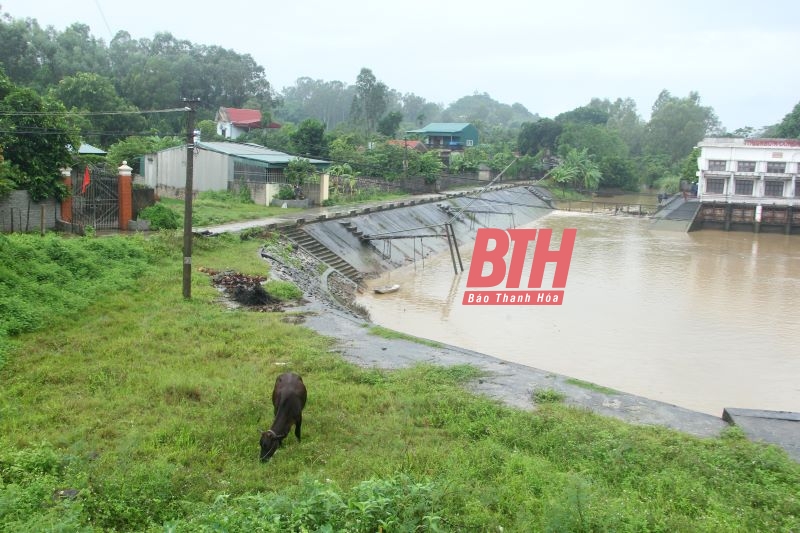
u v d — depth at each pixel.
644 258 46.16
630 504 8.91
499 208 69.12
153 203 34.53
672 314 29.23
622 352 23.12
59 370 14.13
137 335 17.02
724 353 23.27
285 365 15.64
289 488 8.88
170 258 26.23
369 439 11.59
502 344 23.89
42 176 27.80
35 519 7.34
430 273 39.09
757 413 13.90
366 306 29.64
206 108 95.94
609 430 12.29
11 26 70.19
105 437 11.20
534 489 9.48
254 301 21.91
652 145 121.94
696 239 58.72
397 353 17.58
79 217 30.77
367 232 43.19
